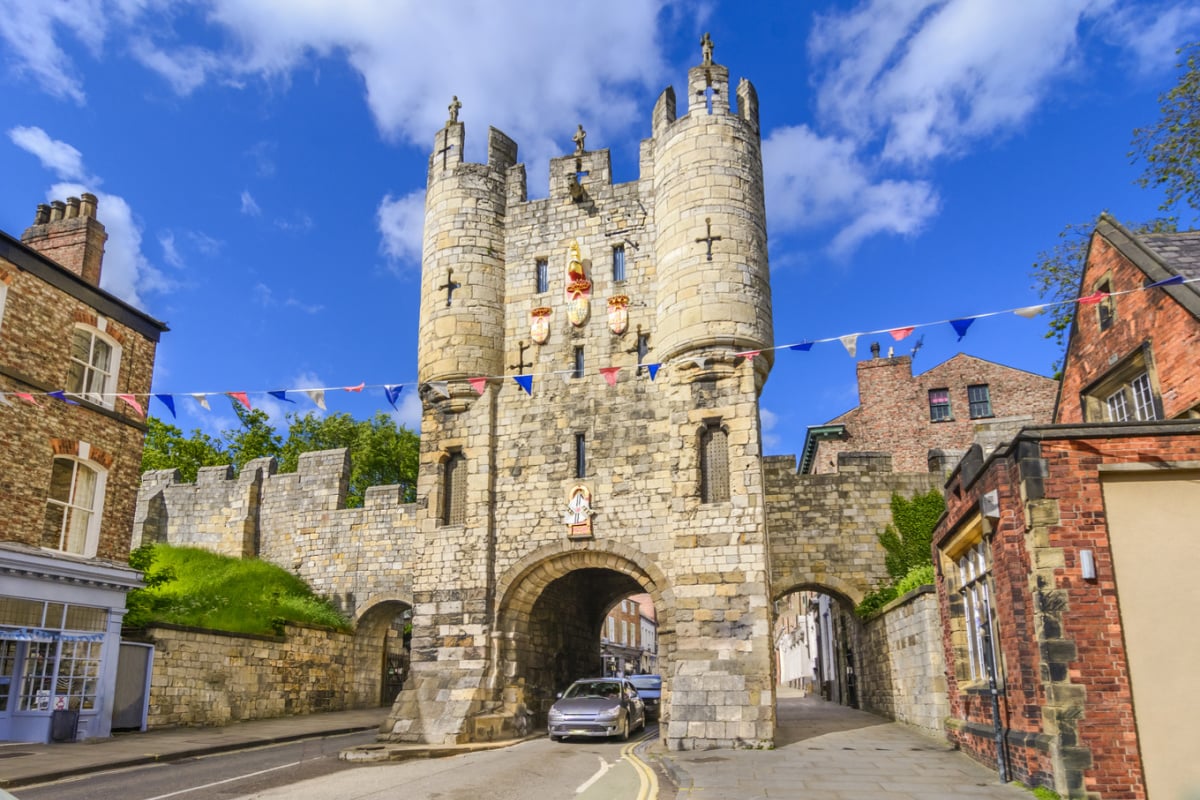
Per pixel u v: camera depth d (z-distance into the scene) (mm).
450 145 26219
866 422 41125
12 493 18797
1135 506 11750
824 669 40656
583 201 25109
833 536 29062
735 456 21234
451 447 24047
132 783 13953
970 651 16000
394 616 35688
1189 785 10773
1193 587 11391
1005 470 12695
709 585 20609
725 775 14328
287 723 25625
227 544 37531
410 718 21531
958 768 14320
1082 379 19484
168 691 22859
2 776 13891
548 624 25203
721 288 22016
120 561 21391
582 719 20469
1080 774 10859
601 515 22266
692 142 23297
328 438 52312
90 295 21312
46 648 19406
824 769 14734
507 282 25234
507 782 13906
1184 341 15219
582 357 23922
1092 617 11344
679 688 19906
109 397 21641
